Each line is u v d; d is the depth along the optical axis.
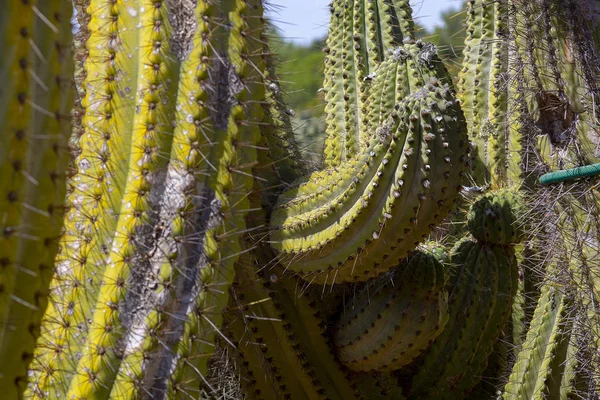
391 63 3.96
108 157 3.05
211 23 3.15
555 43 3.99
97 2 3.17
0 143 2.18
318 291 4.04
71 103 2.38
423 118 3.25
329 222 3.49
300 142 4.61
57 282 2.97
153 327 2.95
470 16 5.27
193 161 3.06
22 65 2.19
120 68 3.09
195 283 3.05
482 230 4.39
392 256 3.47
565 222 4.02
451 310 4.35
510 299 4.44
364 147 3.41
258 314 3.88
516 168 4.86
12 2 2.18
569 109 4.01
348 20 4.63
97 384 2.88
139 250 2.99
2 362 2.25
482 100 5.14
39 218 2.29
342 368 4.12
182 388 2.98
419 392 4.40
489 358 4.77
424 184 3.26
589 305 3.97
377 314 3.86
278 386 3.99
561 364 4.10
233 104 3.18
